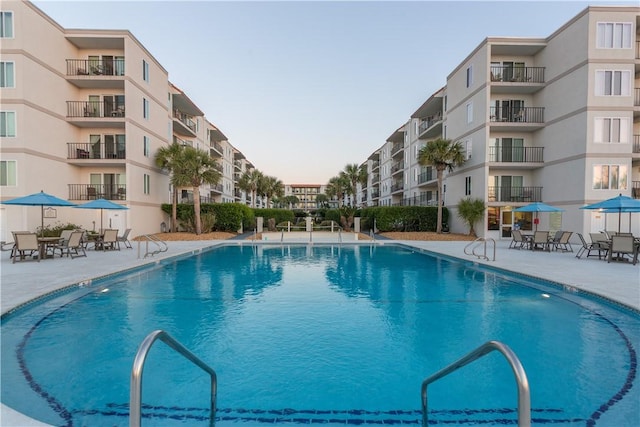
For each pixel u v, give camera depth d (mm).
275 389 3729
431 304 7098
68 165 20953
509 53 22234
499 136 22641
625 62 18344
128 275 10016
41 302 6926
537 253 14820
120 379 3914
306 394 3637
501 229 21781
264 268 11609
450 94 26484
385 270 11227
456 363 2271
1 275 8930
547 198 21141
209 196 38625
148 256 13203
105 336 5234
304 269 11445
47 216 19344
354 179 45062
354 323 5898
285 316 6254
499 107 22500
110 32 20656
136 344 4930
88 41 21000
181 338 5184
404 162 38781
